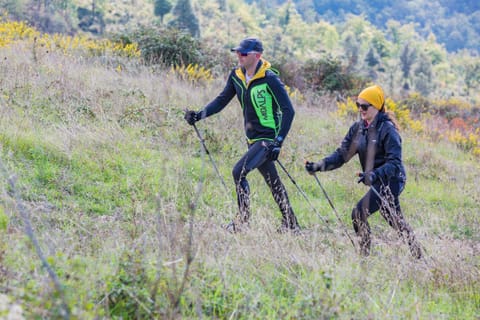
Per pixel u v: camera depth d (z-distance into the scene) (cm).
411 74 17662
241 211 934
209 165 1230
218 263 653
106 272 602
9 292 520
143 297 568
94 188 1000
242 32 18525
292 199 1202
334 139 1630
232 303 609
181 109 1466
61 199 944
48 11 10312
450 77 19925
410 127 2248
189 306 591
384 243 991
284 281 684
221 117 1522
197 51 2553
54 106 1284
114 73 1734
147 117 1352
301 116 1911
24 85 1332
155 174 1086
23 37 2194
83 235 780
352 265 759
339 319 594
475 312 718
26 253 612
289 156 1410
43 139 1098
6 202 813
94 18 14125
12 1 8906
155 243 699
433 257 862
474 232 1205
